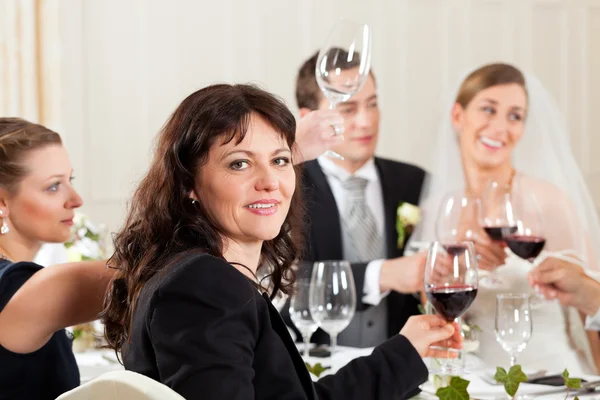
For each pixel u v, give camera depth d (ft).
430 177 13.67
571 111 21.43
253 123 5.63
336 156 7.19
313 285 8.89
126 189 18.48
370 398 5.88
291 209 6.88
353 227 13.24
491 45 20.81
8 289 6.43
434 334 6.21
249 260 5.90
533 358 9.12
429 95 20.47
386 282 12.01
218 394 4.75
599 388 7.41
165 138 5.75
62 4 17.72
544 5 21.08
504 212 10.75
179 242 5.57
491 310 9.77
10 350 6.38
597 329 9.53
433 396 7.32
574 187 13.39
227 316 4.96
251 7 19.29
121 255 5.87
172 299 4.99
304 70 13.37
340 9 19.84
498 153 13.10
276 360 5.24
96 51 18.19
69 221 7.78
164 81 18.81
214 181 5.62
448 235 11.25
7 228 7.57
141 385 4.61
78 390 4.86
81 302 6.43
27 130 7.58
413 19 20.27
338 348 10.16
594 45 21.56
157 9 18.66
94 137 18.24
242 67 19.34
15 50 17.33
